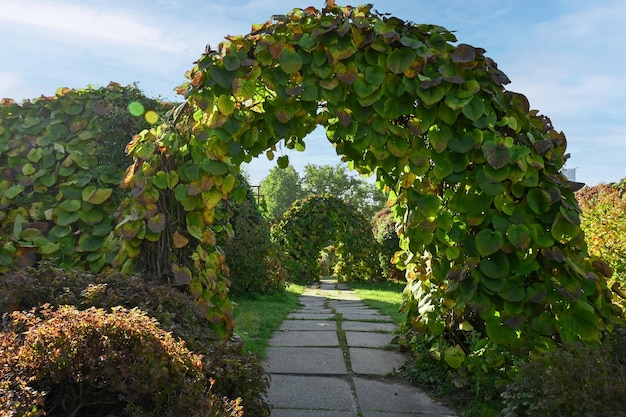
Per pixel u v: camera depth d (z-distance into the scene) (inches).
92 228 162.6
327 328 218.1
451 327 142.1
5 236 165.0
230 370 94.5
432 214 127.3
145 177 129.9
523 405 96.4
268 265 349.4
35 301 106.2
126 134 176.9
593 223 220.7
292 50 122.8
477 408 118.1
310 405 121.8
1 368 70.0
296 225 521.7
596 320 118.9
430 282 153.2
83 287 110.4
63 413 80.6
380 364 157.6
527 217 120.9
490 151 117.8
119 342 76.4
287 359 163.2
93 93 177.8
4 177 171.0
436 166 124.3
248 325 215.3
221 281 140.3
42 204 169.5
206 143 128.0
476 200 123.1
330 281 626.8
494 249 118.3
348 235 516.4
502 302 122.0
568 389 85.0
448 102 119.1
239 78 121.5
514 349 120.0
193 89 123.0
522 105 127.6
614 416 78.7
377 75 122.4
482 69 124.3
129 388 75.4
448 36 129.2
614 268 198.1
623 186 277.3
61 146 167.5
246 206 360.8
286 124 127.6
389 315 259.6
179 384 75.7
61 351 73.3
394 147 126.0
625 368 88.4
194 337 107.4
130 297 107.9
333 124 138.2
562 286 119.6
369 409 120.0
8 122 175.8
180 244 132.3
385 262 511.8
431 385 137.3
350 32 123.5
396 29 127.3
